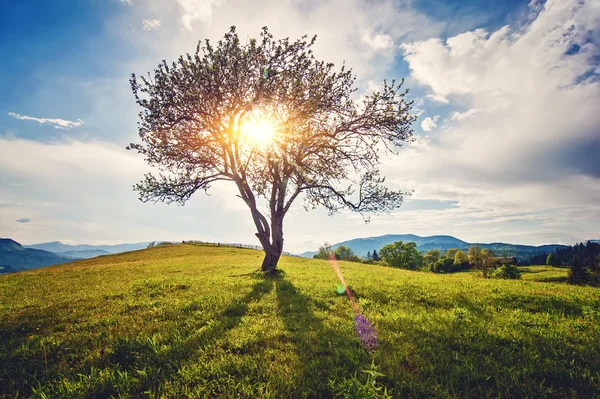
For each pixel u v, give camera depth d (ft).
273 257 69.56
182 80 63.31
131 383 17.75
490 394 15.62
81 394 16.76
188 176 69.15
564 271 328.70
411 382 16.61
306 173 70.23
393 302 36.32
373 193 71.56
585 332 23.86
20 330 29.22
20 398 17.11
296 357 20.39
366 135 69.21
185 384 17.61
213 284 50.03
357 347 21.86
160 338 24.64
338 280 55.01
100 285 56.03
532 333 23.91
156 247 232.53
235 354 21.40
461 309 31.14
